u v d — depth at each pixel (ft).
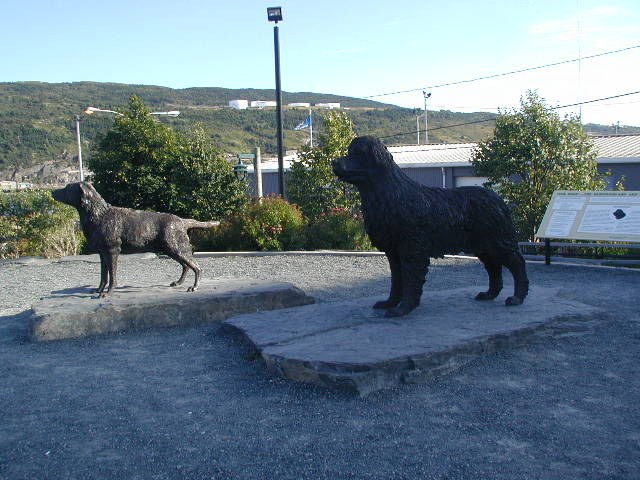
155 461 11.98
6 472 11.70
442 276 34.01
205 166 54.49
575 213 36.76
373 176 19.40
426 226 19.69
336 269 38.68
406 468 11.36
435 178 83.97
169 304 23.21
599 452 11.87
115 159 56.03
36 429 13.74
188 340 21.22
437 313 20.56
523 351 18.25
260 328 19.88
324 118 57.57
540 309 20.95
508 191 45.03
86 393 16.08
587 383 15.69
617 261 35.40
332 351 16.35
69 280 37.37
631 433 12.70
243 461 11.85
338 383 15.14
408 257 19.93
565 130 44.14
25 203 53.93
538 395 14.89
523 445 12.22
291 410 14.33
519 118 43.98
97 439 13.10
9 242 52.39
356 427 13.25
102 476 11.43
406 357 15.70
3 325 24.91
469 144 103.19
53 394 16.08
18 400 15.69
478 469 11.26
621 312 23.49
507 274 34.35
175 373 17.60
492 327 18.56
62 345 21.12
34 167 177.68
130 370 18.03
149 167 55.47
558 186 43.29
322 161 55.67
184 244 25.84
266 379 16.56
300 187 56.85
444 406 14.30
